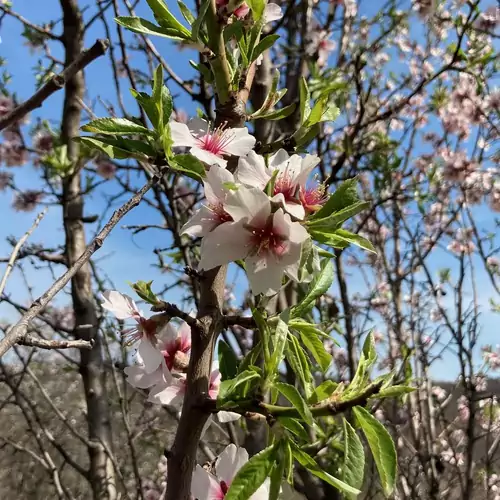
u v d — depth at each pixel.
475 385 0.77
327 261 0.24
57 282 0.20
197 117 0.27
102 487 0.59
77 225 0.68
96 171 0.76
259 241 0.21
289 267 0.21
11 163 0.79
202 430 0.22
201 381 0.21
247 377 0.19
